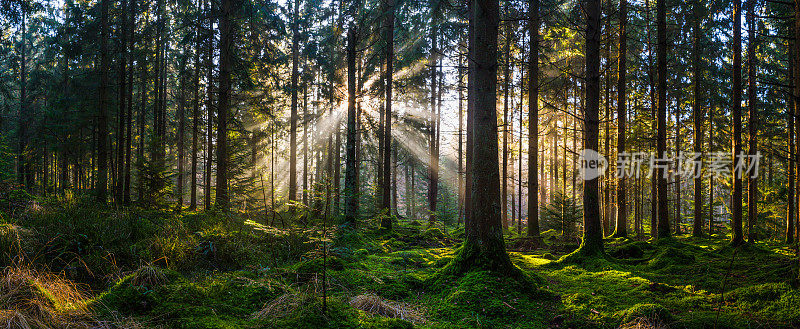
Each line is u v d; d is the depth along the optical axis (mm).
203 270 5754
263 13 13266
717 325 3959
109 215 7441
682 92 16875
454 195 24609
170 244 6156
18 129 21312
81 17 15078
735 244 10102
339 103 16984
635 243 10289
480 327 4059
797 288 4656
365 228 12250
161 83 20609
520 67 16609
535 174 12883
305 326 3588
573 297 5059
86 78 16688
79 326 3271
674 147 19750
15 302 3346
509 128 18359
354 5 12906
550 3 12297
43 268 4570
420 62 17422
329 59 19438
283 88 17141
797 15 7016
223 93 12562
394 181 26906
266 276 5262
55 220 6250
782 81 15375
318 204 5945
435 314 4504
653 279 6406
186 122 22922
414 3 13664
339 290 5180
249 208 13188
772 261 6863
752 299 4645
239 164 16969
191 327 3396
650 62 15586
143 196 11695
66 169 21516
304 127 21375
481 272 5375
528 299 4926
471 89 13555
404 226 16938
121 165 15148
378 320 3980
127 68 17703
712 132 18812
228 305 4090
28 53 27719
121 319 3498
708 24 15000
